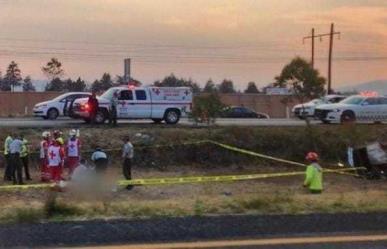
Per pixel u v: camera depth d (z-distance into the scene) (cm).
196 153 2912
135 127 3125
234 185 2334
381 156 2561
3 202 1579
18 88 10356
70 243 918
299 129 3164
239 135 3050
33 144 2758
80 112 3303
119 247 898
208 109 3272
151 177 2503
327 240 946
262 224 1040
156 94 3397
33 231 975
